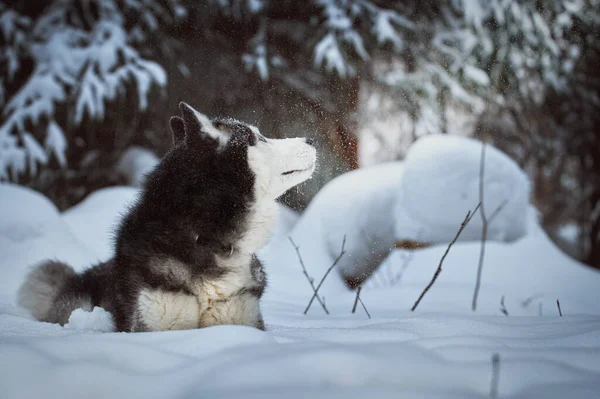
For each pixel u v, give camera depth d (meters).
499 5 10.48
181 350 2.01
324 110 11.88
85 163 10.64
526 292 5.64
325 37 10.55
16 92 10.52
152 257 2.75
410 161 7.25
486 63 11.15
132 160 10.86
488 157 7.12
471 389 1.58
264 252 7.07
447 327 2.74
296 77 11.91
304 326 3.41
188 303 2.79
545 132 12.84
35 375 1.59
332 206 7.54
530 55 11.06
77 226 6.38
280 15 11.77
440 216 6.98
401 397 1.39
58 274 3.65
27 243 4.96
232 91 11.88
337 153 11.78
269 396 1.38
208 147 2.97
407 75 11.38
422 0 11.48
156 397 1.50
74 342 1.92
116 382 1.57
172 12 10.79
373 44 11.27
